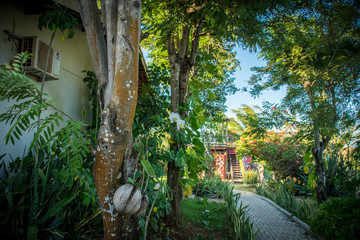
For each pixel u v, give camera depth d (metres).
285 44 3.88
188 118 4.46
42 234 2.53
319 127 4.87
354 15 3.78
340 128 5.08
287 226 4.95
